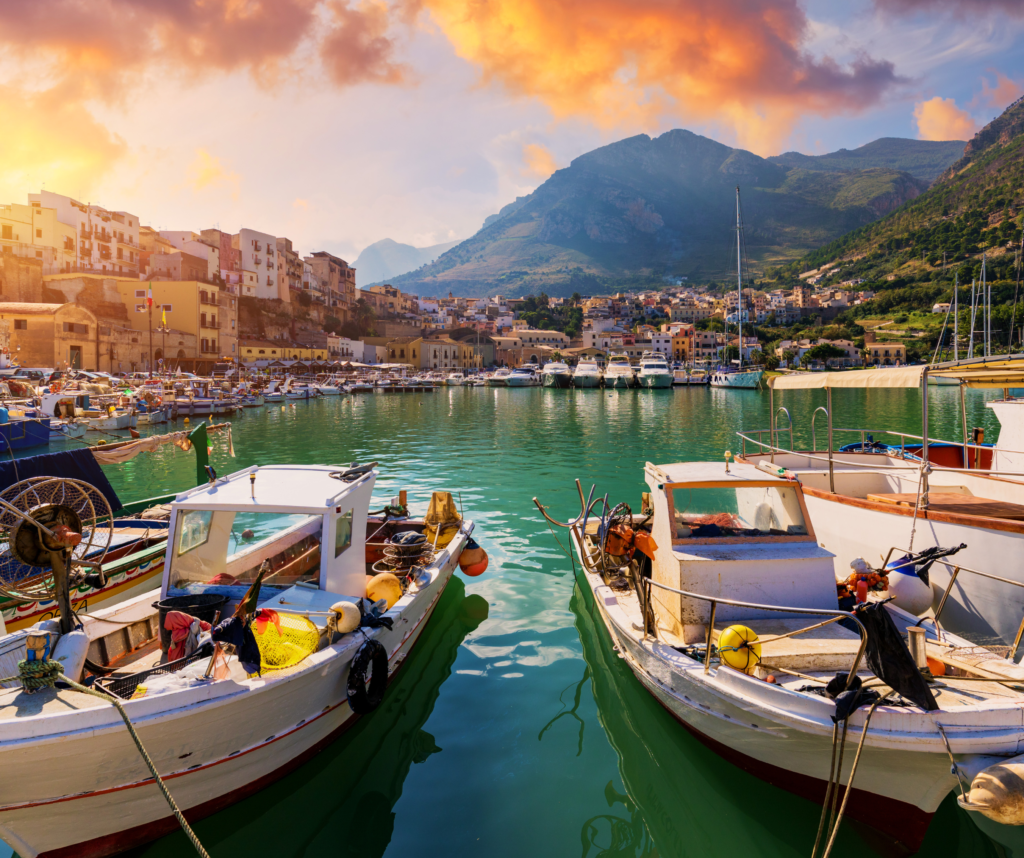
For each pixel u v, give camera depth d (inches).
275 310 4411.9
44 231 3029.0
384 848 198.2
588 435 1332.4
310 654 231.6
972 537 295.3
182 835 207.2
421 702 282.0
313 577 272.5
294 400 2721.5
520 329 7071.9
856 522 355.6
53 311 2370.8
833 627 253.8
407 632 313.3
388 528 432.5
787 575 266.4
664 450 1085.8
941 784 190.9
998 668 226.1
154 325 3149.6
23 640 217.2
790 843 206.1
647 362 3831.2
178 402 1766.7
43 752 172.1
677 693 244.7
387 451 1082.7
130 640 258.8
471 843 199.9
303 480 305.0
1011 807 177.8
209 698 196.2
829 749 198.8
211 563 276.1
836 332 6166.3
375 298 6348.4
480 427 1528.1
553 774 233.5
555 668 313.3
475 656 325.7
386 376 4210.1
